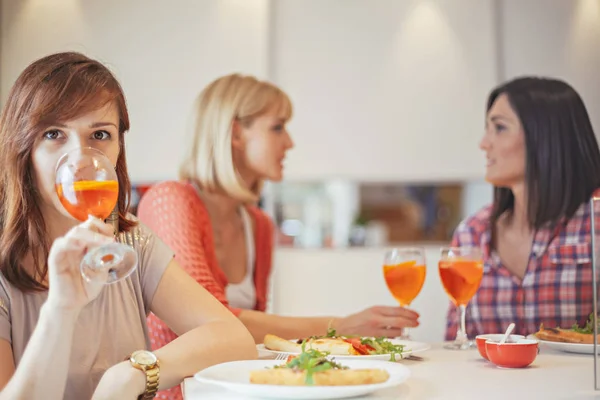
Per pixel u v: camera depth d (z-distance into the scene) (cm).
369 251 388
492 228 231
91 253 97
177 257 197
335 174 401
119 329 138
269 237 241
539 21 405
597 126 402
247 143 225
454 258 163
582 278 218
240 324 140
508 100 228
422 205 675
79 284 103
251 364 121
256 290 232
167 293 145
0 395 104
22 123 124
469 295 165
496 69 402
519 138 225
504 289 224
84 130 126
